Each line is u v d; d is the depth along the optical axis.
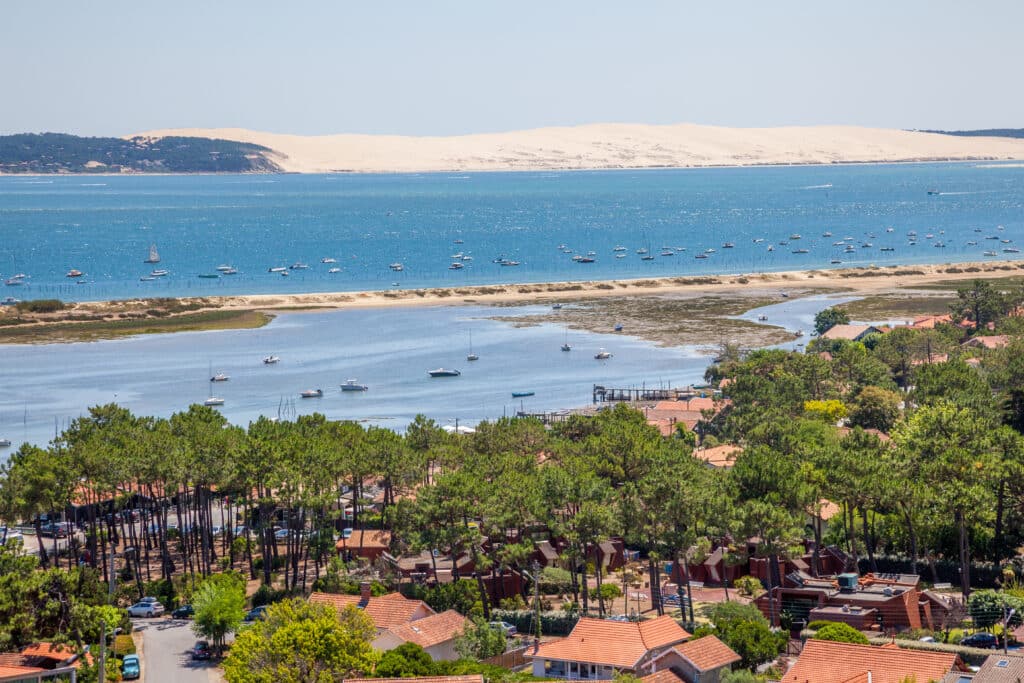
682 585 165.62
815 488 173.38
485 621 145.75
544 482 177.50
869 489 168.88
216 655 153.50
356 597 157.62
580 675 128.38
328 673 123.38
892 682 114.12
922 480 177.38
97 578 177.50
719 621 137.00
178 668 148.12
